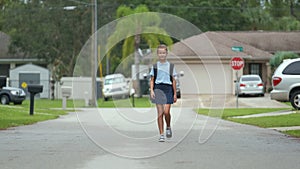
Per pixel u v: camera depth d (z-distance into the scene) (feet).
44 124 148.36
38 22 442.50
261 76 366.43
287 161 77.41
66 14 443.32
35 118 171.42
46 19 442.91
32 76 412.57
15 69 412.16
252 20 519.19
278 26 531.91
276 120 155.84
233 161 77.41
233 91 339.16
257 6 551.18
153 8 478.59
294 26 516.73
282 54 330.75
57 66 423.64
